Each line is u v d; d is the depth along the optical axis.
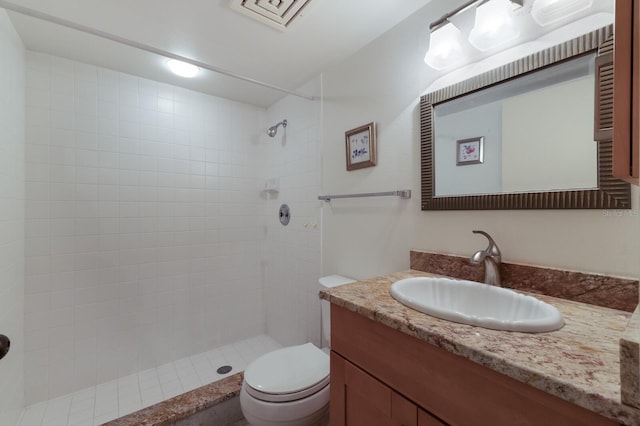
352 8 1.26
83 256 1.74
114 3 1.22
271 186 2.37
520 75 0.94
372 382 0.79
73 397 1.66
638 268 0.73
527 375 0.48
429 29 1.23
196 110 2.18
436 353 0.64
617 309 0.75
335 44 1.54
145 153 1.96
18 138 1.46
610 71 0.75
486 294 0.93
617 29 0.42
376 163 1.48
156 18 1.33
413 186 1.29
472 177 1.07
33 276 1.58
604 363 0.49
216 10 1.27
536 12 0.87
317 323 1.92
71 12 1.28
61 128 1.67
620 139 0.41
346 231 1.67
